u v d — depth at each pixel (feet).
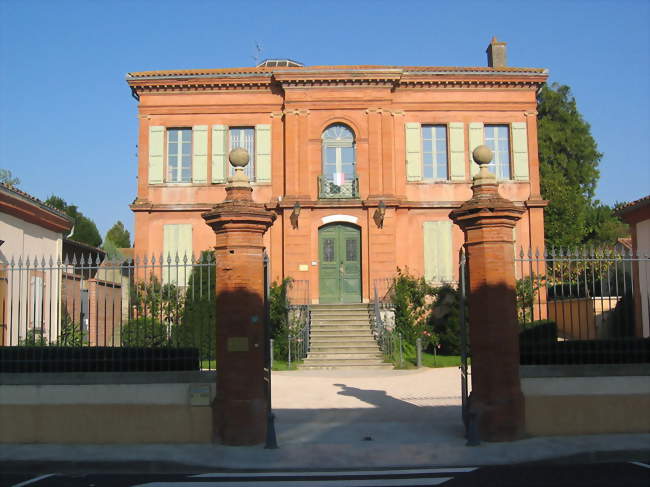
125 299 69.41
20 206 48.60
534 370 28.27
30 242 51.47
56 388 28.17
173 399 27.89
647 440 27.09
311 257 70.74
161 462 24.73
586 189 120.78
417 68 73.26
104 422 27.89
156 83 72.23
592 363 29.07
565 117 119.44
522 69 73.46
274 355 59.67
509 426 27.25
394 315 64.39
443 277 71.82
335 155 72.90
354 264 71.51
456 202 72.33
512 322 28.04
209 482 22.68
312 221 71.31
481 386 27.81
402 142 73.31
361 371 53.78
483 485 21.76
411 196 72.69
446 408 36.37
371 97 72.43
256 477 23.36
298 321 60.64
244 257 28.19
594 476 22.76
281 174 72.49
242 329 27.76
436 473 23.54
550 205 95.71
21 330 48.98
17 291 48.65
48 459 25.07
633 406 28.37
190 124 73.15
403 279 65.00
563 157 116.57
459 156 73.20
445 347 63.21
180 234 71.61
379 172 71.56
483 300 28.07
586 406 28.25
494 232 28.35
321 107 72.28
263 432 27.73
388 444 27.55
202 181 72.28
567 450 25.66
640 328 50.37
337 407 36.94
